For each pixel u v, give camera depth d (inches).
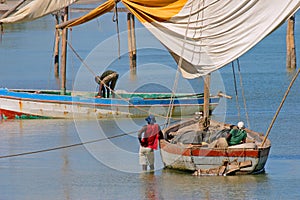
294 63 5556.1
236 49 2704.2
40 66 6063.0
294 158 2883.9
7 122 3745.1
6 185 2546.8
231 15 2696.9
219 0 2711.6
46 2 3553.2
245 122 3708.2
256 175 2596.0
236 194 2399.1
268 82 5059.1
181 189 2454.5
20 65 6127.0
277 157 2910.9
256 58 6501.0
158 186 2500.0
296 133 3398.1
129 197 2394.2
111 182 2559.1
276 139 3277.6
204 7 2733.8
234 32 2704.2
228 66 5979.3
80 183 2566.4
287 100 4362.7
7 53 6889.8
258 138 2753.4
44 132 3464.6
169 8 2812.5
